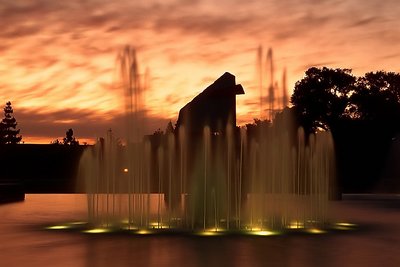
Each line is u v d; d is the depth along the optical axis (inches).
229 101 631.8
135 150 673.0
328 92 1820.9
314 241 441.7
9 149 1841.8
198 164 625.6
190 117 635.5
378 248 403.2
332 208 850.8
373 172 1633.9
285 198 750.5
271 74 674.8
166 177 670.5
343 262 341.7
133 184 676.1
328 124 1754.4
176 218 629.3
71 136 2751.0
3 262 340.5
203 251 384.5
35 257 359.6
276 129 743.7
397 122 1691.7
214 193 616.1
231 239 453.1
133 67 645.9
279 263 336.2
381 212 765.9
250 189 688.4
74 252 380.2
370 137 1649.9
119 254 370.6
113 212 694.5
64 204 941.8
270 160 733.9
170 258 353.7
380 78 1828.2
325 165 979.9
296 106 1846.7
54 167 1843.0
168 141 647.8
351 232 511.2
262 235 482.9
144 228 542.0
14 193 1027.9
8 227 553.0
